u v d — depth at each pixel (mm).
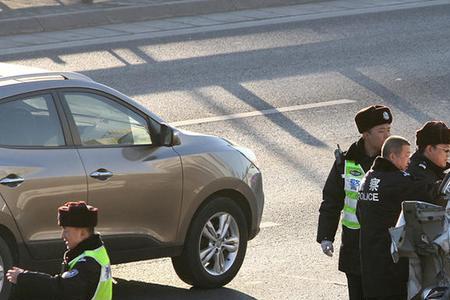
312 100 42781
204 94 43250
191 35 53844
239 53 50000
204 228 23938
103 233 22031
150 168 22703
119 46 51344
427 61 48938
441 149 18500
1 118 20969
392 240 17516
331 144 37344
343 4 62562
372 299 18688
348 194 19734
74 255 15500
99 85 22656
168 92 43438
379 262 18172
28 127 21266
